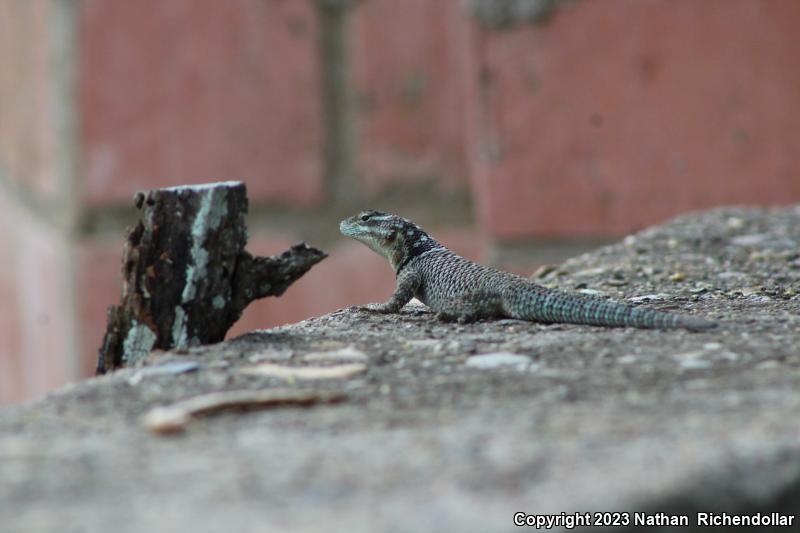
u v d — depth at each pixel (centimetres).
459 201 2298
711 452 790
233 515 711
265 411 956
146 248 1200
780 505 764
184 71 2223
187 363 1130
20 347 2602
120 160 2234
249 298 1259
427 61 2259
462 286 1445
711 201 2269
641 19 2241
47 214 2348
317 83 2247
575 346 1184
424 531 674
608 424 877
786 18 2217
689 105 2252
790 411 898
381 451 827
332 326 1358
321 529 682
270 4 2216
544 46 2242
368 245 1622
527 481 750
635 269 1725
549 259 2264
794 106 2230
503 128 2252
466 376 1061
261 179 2234
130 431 908
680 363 1083
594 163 2259
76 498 750
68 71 2223
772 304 1438
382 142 2259
